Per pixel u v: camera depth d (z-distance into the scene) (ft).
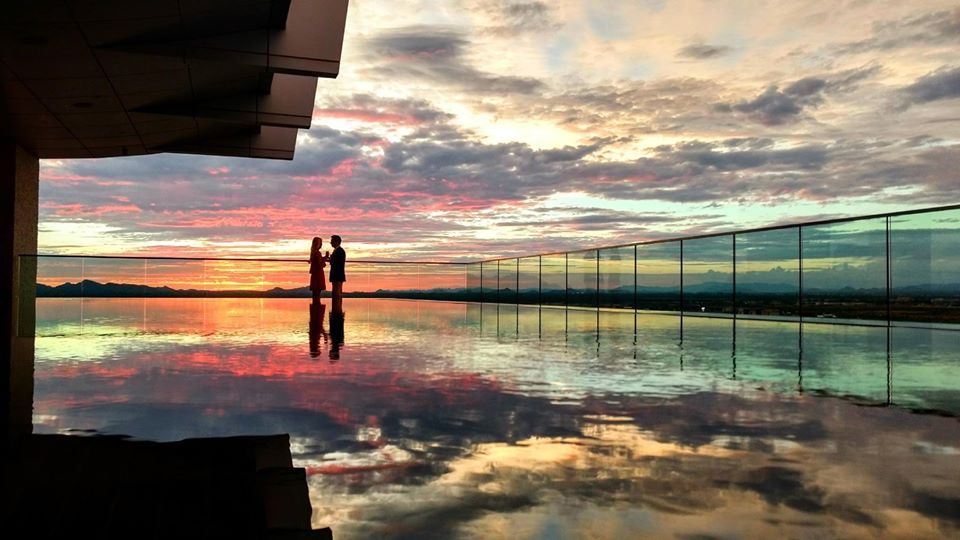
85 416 11.37
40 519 6.46
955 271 28.99
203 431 10.19
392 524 6.26
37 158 37.83
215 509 6.71
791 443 9.43
